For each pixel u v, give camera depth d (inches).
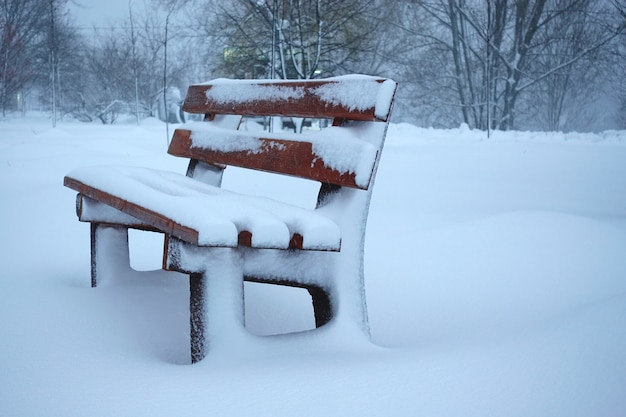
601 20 1341.0
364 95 89.7
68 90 1368.1
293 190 267.3
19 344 87.4
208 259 84.7
